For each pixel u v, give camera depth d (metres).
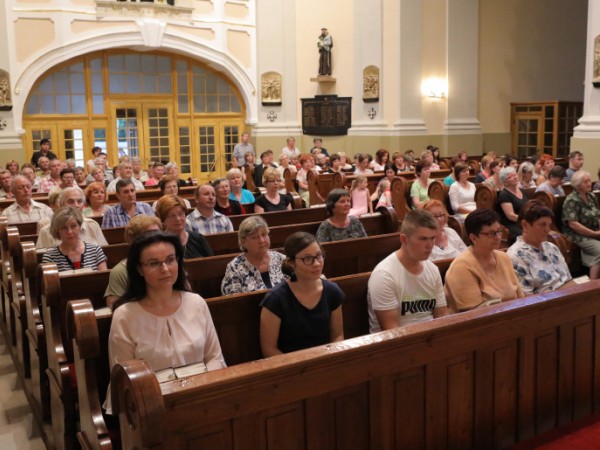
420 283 3.18
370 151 13.98
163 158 14.40
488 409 2.37
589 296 2.57
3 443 3.46
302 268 2.84
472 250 3.40
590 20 9.69
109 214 5.44
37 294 3.41
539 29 14.80
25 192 5.80
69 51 12.62
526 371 2.45
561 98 15.38
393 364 2.10
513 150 14.55
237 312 2.97
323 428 2.00
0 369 4.46
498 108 14.41
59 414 3.14
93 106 13.44
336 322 3.01
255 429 1.87
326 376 1.97
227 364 2.96
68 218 3.88
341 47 14.57
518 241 3.82
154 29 13.32
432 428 2.24
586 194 5.74
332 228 4.69
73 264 3.97
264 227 3.48
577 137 9.88
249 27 14.70
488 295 3.35
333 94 14.66
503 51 14.34
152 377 1.66
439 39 13.60
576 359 2.61
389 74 13.61
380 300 3.12
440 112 13.82
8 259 4.84
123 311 2.58
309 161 10.05
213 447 1.80
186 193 8.12
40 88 12.81
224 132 15.09
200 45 14.02
